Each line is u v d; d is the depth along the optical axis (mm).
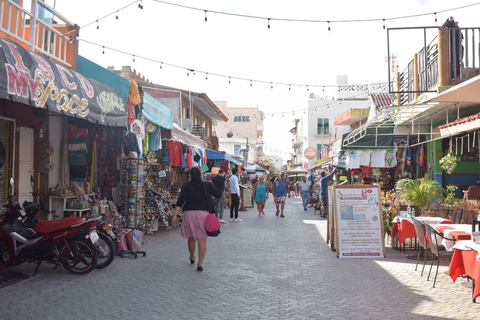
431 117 12836
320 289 6227
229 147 61094
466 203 9578
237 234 12430
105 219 8883
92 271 7273
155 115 12078
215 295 5879
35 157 8836
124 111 9289
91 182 10203
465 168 13469
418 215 9398
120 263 8000
